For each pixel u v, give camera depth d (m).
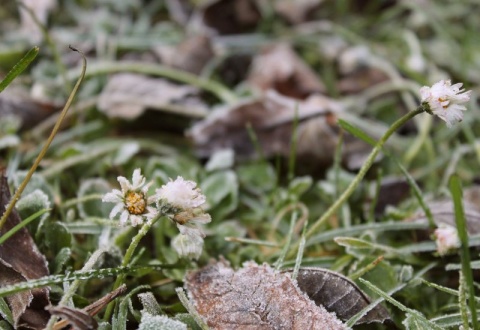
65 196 0.52
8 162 0.53
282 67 0.68
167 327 0.40
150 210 0.41
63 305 0.40
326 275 0.43
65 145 0.57
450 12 0.85
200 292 0.43
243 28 0.78
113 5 0.79
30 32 0.70
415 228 0.48
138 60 0.69
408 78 0.69
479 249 0.47
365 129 0.59
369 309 0.42
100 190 0.49
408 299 0.45
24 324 0.40
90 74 0.61
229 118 0.58
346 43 0.75
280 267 0.45
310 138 0.57
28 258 0.42
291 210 0.53
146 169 0.53
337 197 0.52
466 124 0.58
